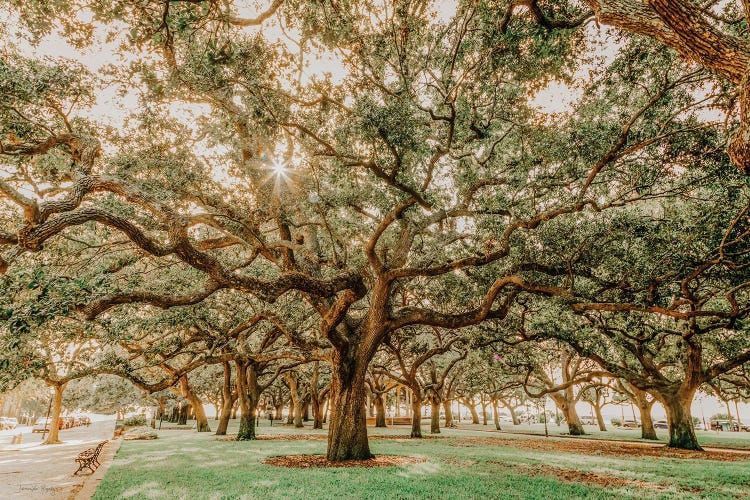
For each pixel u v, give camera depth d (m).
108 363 15.02
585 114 10.28
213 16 7.68
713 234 10.77
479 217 12.88
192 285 13.84
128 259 11.70
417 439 22.97
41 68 7.60
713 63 3.62
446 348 22.72
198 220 10.67
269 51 9.29
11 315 6.01
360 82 9.98
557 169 11.18
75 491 9.84
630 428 49.62
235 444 19.52
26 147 7.75
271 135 9.94
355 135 9.71
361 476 10.30
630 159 10.55
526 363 23.52
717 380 25.73
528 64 9.28
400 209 11.17
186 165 10.19
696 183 10.23
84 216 6.79
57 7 7.05
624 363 23.27
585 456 15.49
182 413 47.28
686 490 9.29
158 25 7.43
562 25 7.45
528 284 11.78
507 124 11.85
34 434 38.41
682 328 18.47
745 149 3.36
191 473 11.16
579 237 11.78
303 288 10.05
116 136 9.88
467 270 14.19
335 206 12.11
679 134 9.51
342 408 13.16
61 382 24.25
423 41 9.79
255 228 11.89
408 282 16.39
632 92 10.20
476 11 8.70
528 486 9.37
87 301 7.41
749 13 3.22
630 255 11.62
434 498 8.12
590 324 17.19
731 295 11.42
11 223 9.80
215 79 8.54
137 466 12.68
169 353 17.44
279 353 17.14
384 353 30.94
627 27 4.16
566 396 32.47
